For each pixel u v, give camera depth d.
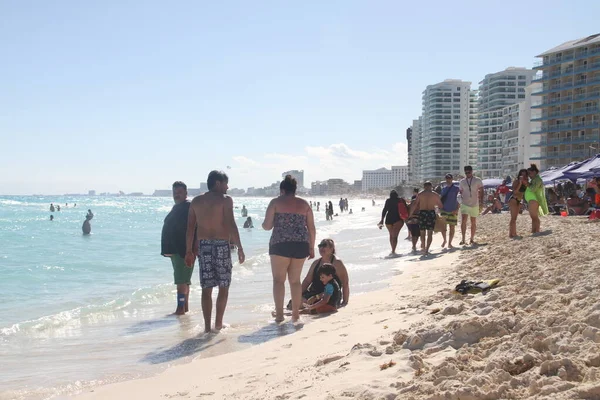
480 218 30.42
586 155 90.50
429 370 3.69
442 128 193.12
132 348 6.59
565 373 3.00
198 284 12.49
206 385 4.61
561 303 4.93
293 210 7.81
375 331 5.74
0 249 23.56
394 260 14.36
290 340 6.11
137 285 13.58
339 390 3.63
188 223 7.76
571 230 13.37
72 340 7.18
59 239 30.17
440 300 6.91
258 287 11.79
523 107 121.94
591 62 90.88
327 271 8.22
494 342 3.98
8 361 6.10
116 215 71.81
